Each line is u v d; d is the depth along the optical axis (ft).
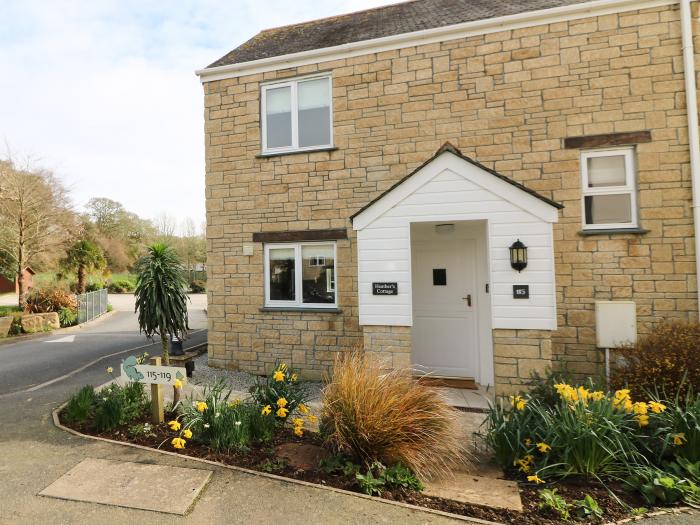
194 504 9.49
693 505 9.22
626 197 18.92
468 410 16.78
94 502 9.58
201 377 21.93
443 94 20.89
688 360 13.33
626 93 18.69
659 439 10.86
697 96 17.95
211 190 24.23
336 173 22.27
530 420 11.94
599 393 11.51
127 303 85.61
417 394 11.66
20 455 12.19
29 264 59.82
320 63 22.66
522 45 19.90
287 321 22.61
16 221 54.39
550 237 15.71
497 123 20.16
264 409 13.20
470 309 21.44
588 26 19.13
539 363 15.58
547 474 10.55
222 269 23.88
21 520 8.91
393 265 17.52
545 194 19.45
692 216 17.80
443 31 20.59
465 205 16.71
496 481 10.73
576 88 19.24
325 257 22.67
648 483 9.81
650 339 15.07
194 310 72.43
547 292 15.61
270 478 10.64
